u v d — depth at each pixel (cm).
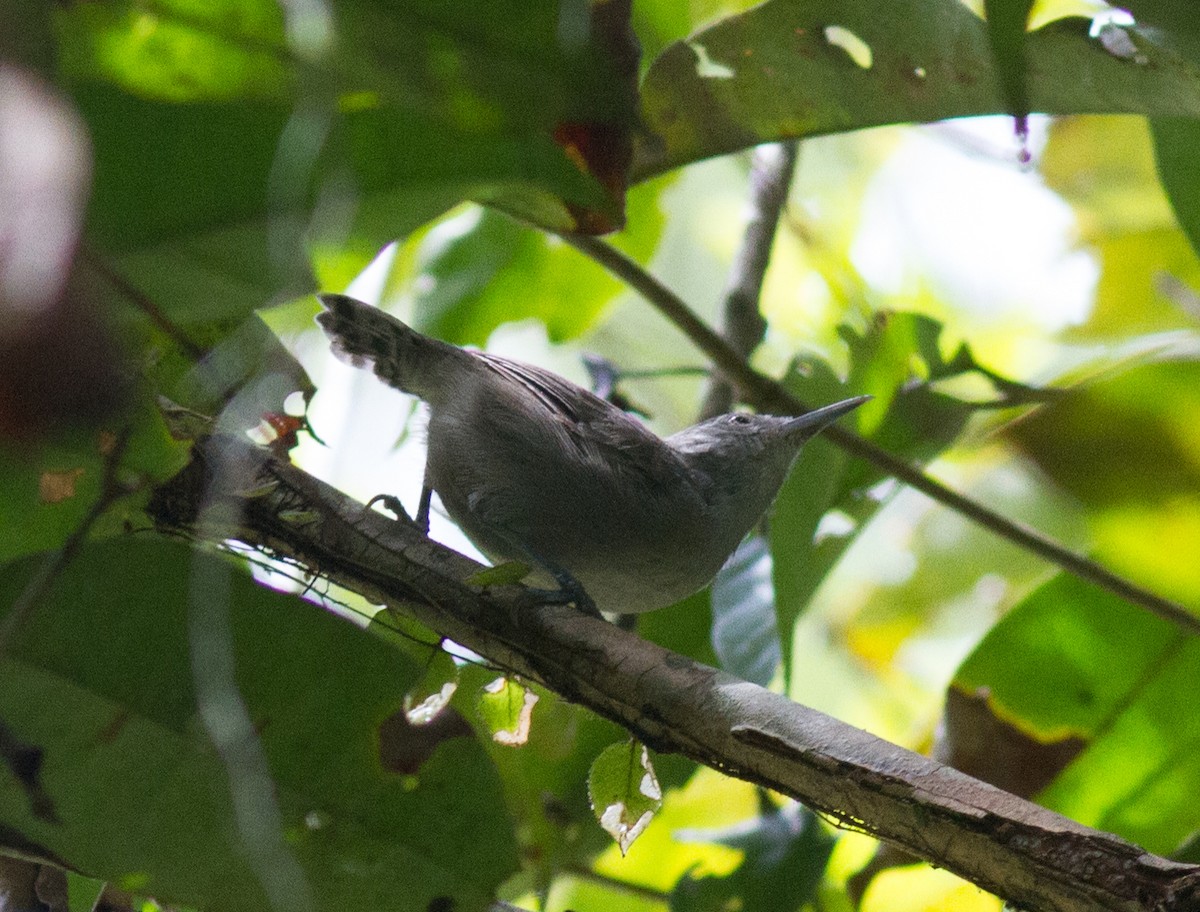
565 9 415
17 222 229
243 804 538
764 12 755
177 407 679
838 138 1495
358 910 589
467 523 1016
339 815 596
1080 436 1024
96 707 568
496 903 611
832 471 972
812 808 573
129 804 565
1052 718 921
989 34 538
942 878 940
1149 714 916
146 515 683
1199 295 1325
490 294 1188
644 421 1493
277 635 587
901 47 753
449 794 605
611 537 1009
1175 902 471
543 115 438
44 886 702
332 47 412
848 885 897
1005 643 937
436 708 669
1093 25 687
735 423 1140
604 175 587
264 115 439
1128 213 1423
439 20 413
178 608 575
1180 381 991
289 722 592
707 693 610
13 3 264
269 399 704
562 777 880
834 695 1420
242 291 441
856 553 1459
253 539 708
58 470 575
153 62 433
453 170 473
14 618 544
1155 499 1015
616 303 1486
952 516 1434
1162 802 907
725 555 1106
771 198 1215
